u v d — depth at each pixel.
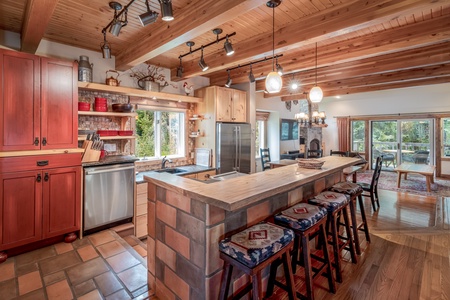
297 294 1.80
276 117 7.26
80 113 2.96
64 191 2.72
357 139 9.20
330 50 3.42
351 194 2.56
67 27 2.73
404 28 2.84
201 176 4.02
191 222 1.59
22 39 2.63
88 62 3.12
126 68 3.55
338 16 2.32
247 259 1.33
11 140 2.39
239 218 1.69
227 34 2.98
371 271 2.29
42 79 2.57
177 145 4.53
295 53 3.77
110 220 3.07
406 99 7.87
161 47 2.73
